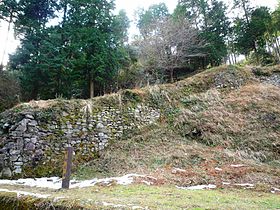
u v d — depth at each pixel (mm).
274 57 22047
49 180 6895
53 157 7918
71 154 5590
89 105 9336
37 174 7395
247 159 8102
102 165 7902
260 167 7375
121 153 8570
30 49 13406
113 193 4793
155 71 17344
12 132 7691
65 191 4906
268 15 21906
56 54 13117
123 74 16547
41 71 12938
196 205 3641
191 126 10047
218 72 13891
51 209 3566
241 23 22453
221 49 20141
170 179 6473
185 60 18375
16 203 3941
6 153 7492
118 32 16297
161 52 17438
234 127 9805
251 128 9797
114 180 6230
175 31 17641
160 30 17938
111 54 14422
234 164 7590
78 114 8984
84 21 14773
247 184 6176
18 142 7605
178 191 5160
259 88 12828
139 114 10414
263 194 5438
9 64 14102
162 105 11234
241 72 14289
